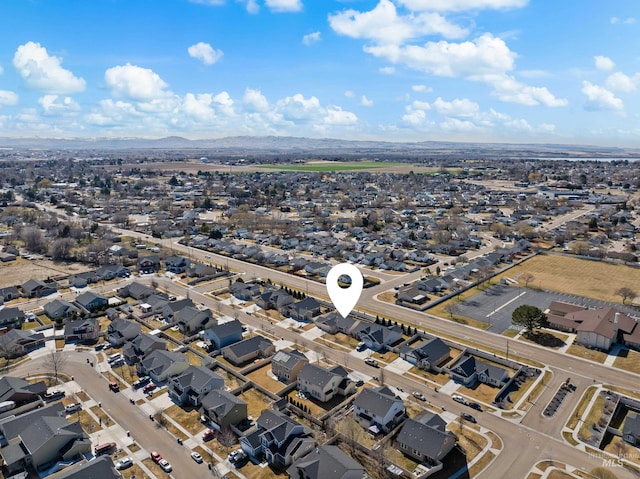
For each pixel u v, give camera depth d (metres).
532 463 61.50
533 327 101.00
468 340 98.88
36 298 125.19
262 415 68.25
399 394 78.75
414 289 126.06
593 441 66.00
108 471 56.00
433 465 61.22
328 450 59.28
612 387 80.31
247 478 59.00
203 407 72.25
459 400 76.19
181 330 104.31
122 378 84.12
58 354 93.31
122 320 102.50
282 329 105.62
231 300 123.88
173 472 59.88
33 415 68.06
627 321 100.50
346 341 99.38
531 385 81.12
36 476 59.44
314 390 78.38
